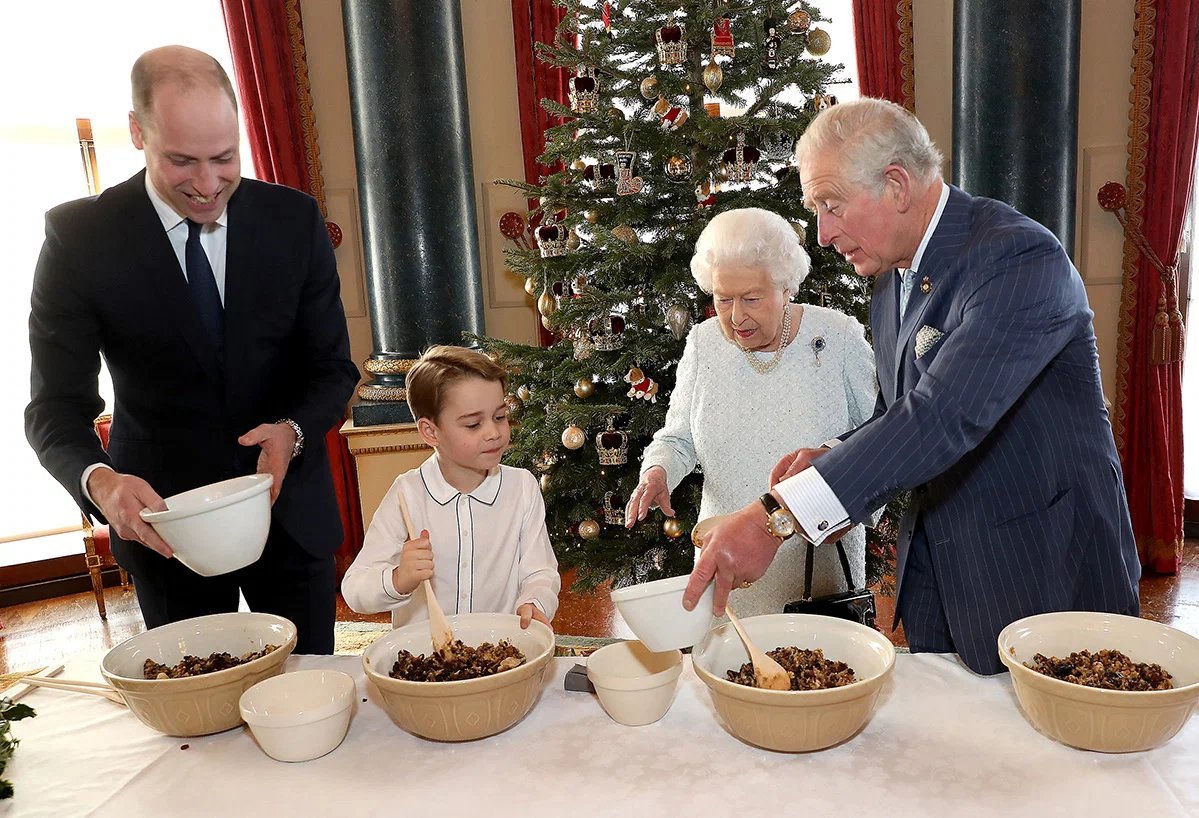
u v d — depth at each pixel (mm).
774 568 2020
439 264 4094
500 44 4516
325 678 1245
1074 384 1365
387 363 4133
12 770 1174
